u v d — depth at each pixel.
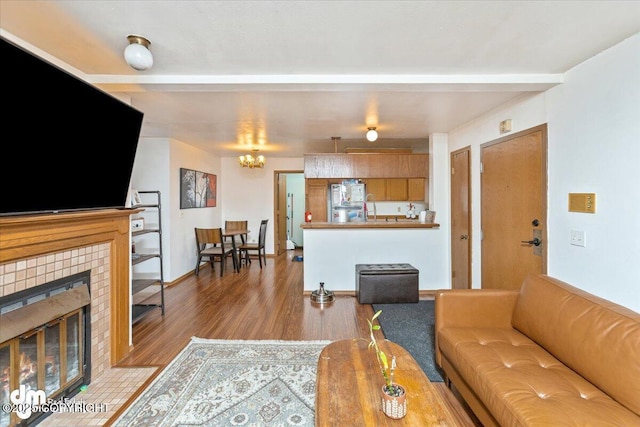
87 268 2.23
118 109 2.23
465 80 2.42
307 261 4.34
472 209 3.76
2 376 1.68
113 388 2.18
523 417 1.28
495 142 3.26
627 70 1.88
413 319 3.37
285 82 2.39
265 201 7.17
